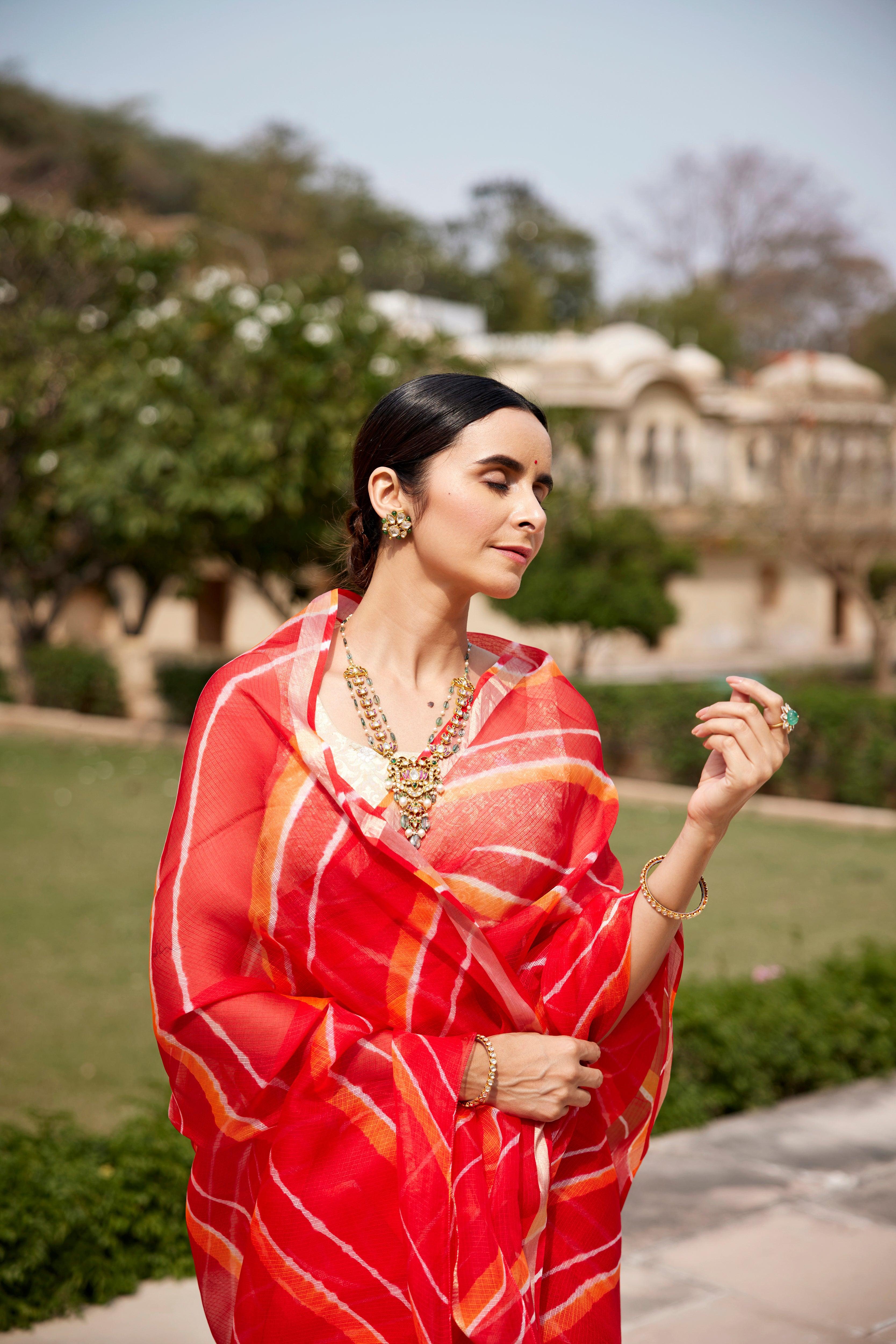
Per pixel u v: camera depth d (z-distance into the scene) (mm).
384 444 1484
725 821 1398
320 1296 1337
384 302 28828
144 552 16062
